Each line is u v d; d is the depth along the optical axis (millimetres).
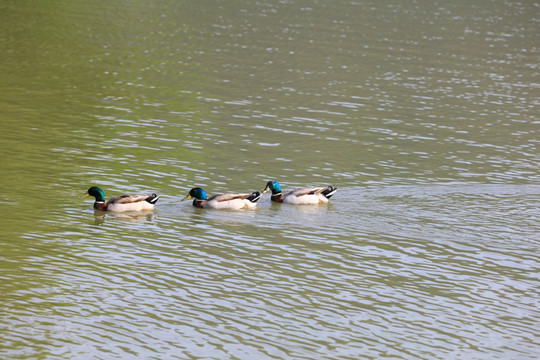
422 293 17750
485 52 51469
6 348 14391
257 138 30672
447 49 51750
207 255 19250
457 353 15172
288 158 28281
